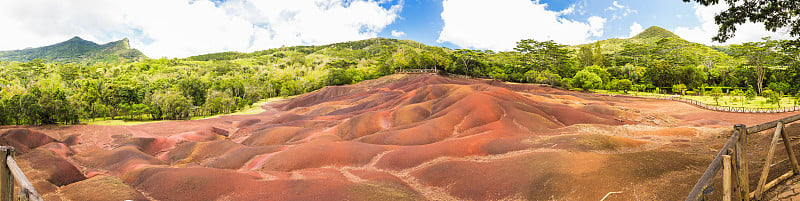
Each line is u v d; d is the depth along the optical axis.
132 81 115.31
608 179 15.41
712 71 101.56
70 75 132.62
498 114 39.12
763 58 86.69
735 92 73.12
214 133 49.19
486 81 94.00
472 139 27.88
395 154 26.27
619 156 18.47
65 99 62.62
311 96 99.12
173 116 76.31
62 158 26.91
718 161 5.21
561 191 15.55
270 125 51.94
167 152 36.19
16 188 19.52
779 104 57.31
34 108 55.41
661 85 94.88
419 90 63.16
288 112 74.56
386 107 59.28
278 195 17.97
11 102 57.53
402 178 22.34
